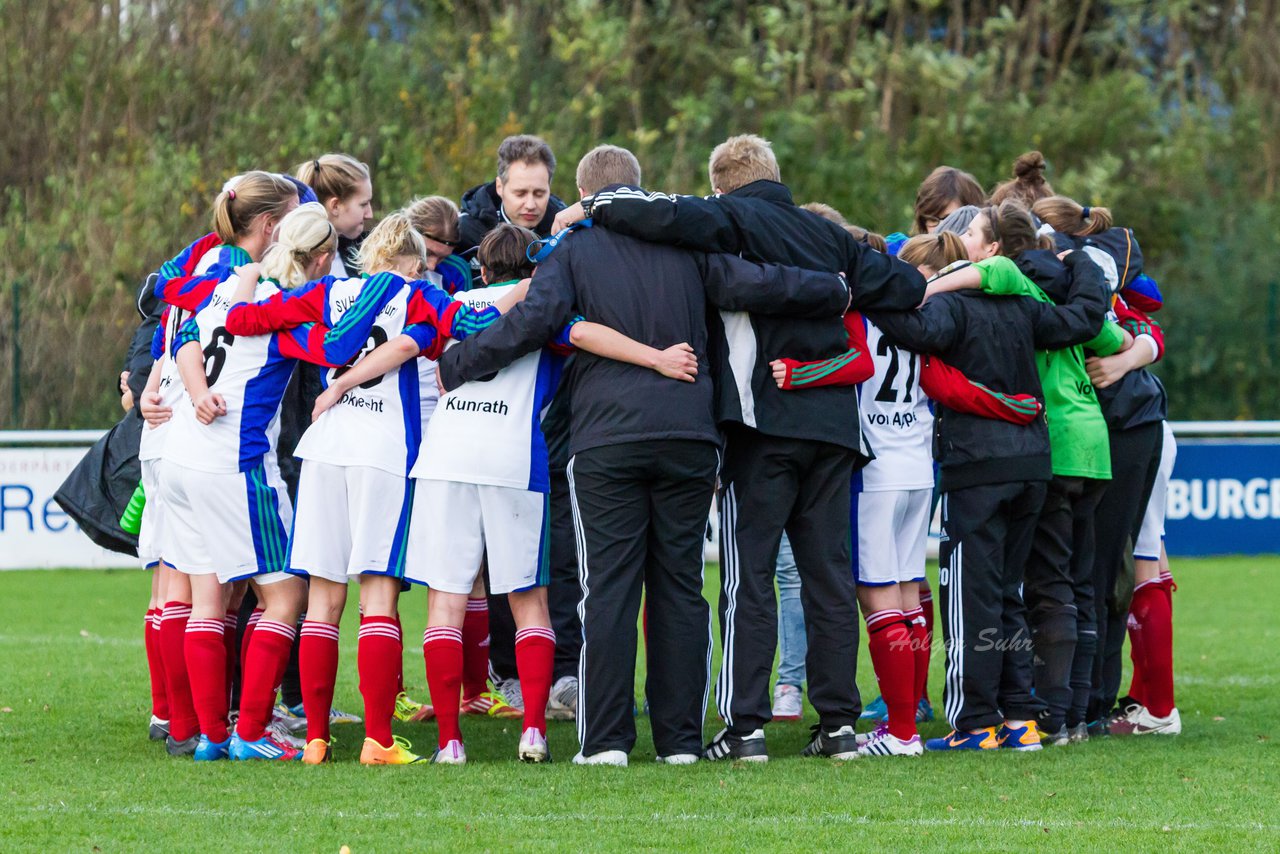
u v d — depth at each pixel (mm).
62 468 32219
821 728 14570
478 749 15242
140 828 11438
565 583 17797
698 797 12508
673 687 14039
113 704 17609
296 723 16344
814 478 14180
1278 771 13930
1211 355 39656
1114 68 60531
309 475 13891
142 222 42781
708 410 13695
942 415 15047
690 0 58344
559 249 13898
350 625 25938
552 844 10984
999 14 60188
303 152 46781
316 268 14398
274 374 14133
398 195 45531
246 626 15812
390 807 12102
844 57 58094
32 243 41438
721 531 14398
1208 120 56969
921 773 13656
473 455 13805
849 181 50250
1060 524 15406
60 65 49125
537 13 55656
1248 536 35312
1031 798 12648
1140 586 16625
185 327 14328
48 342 35625
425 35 53312
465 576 14000
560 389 17375
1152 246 52531
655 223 13547
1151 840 11266
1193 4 60125
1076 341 15078
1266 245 44688
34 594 28625
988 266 14812
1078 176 51969
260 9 51719
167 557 14352
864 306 14281
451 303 14047
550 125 49469
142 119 48562
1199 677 20469
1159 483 16844
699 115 51625
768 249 13914
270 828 11438
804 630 17812
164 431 14695
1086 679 15922
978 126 53219
